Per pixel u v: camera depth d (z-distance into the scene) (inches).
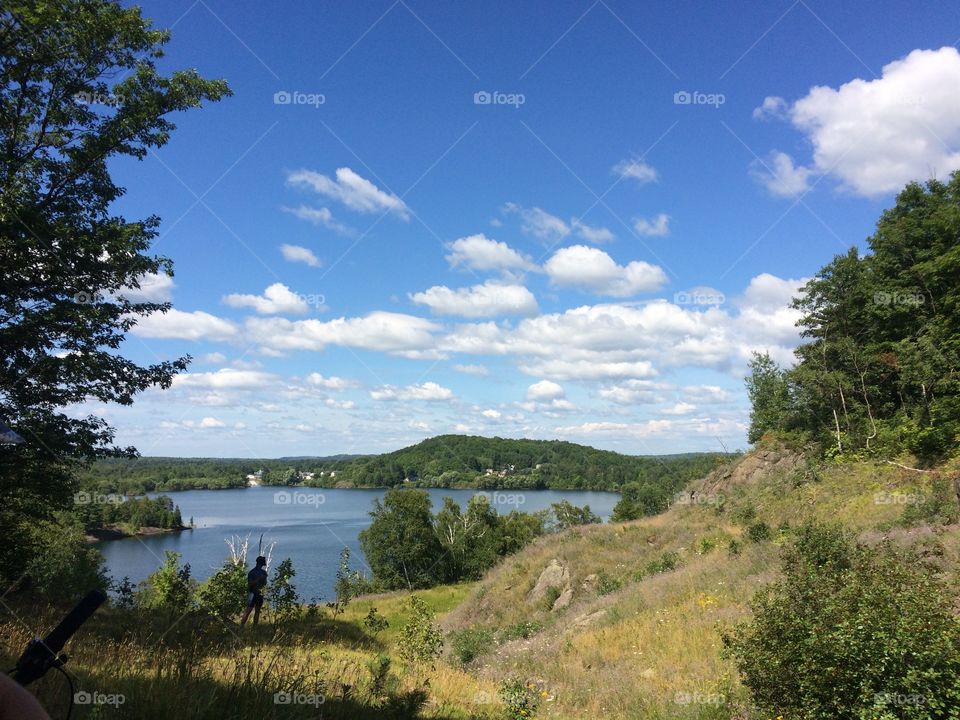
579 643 582.2
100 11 591.2
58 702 169.9
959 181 1253.1
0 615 429.7
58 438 622.8
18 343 593.0
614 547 1045.2
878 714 208.5
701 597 591.2
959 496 567.8
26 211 543.8
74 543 1011.9
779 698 251.8
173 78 649.6
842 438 1136.2
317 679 235.8
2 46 569.3
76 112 621.9
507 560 1169.4
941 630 218.4
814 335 1368.1
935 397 1039.0
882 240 1315.2
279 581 460.4
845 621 231.0
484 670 588.1
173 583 475.2
